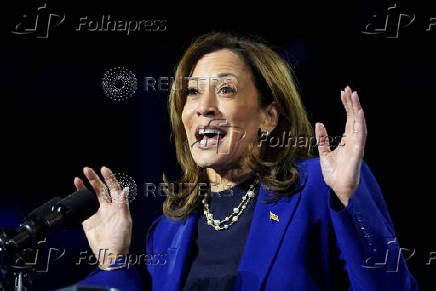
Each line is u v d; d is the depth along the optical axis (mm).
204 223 7707
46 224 6145
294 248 6863
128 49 14508
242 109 7570
